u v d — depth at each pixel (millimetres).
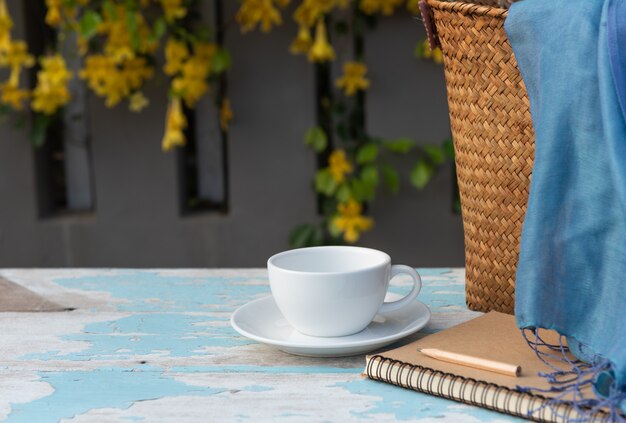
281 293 806
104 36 2035
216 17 2016
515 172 863
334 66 2078
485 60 855
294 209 2070
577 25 746
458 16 865
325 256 873
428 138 1997
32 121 2086
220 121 2090
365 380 750
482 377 701
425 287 1044
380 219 2080
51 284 1074
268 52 2018
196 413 690
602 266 728
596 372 672
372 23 1976
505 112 856
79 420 683
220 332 882
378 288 811
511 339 791
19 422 682
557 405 648
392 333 834
